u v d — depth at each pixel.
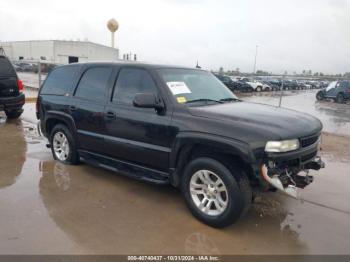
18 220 3.73
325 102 23.39
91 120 4.98
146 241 3.41
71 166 5.69
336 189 5.00
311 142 3.85
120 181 5.07
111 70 4.90
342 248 3.41
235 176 3.48
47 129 6.02
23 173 5.30
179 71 4.66
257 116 3.76
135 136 4.37
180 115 3.93
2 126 9.06
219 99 4.62
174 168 4.02
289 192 3.47
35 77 25.81
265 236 3.59
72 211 4.02
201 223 3.82
